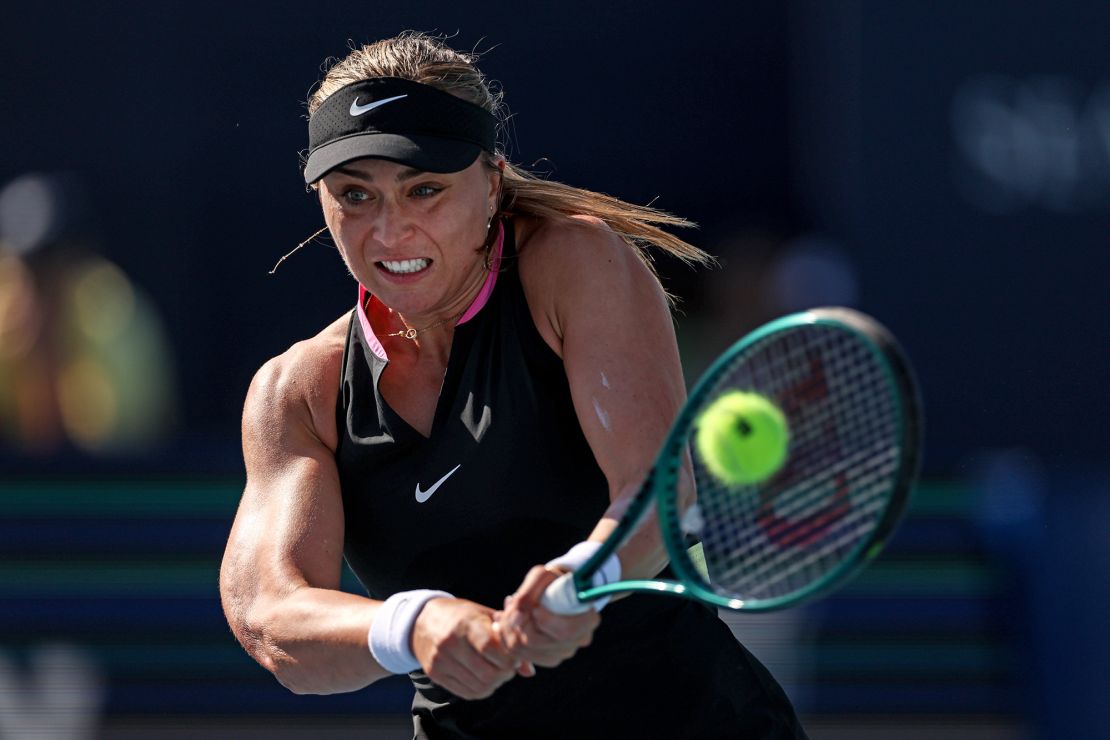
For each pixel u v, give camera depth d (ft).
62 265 75.82
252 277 83.97
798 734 36.04
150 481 67.46
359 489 34.50
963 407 71.72
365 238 32.01
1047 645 65.87
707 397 28.76
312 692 33.27
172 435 81.25
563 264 32.83
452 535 33.73
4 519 67.15
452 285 32.63
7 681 66.74
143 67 82.64
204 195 83.51
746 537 33.19
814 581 28.30
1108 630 65.67
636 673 34.27
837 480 29.99
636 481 31.09
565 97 87.15
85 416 75.36
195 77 83.10
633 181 87.86
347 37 83.82
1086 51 71.10
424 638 30.01
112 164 82.89
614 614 33.71
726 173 88.43
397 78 31.76
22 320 74.54
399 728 66.39
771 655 66.18
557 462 33.01
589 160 87.51
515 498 33.17
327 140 32.17
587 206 34.37
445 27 85.15
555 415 32.94
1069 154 71.31
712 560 32.96
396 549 34.42
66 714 66.54
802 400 30.09
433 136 31.40
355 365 34.37
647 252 37.88
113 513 67.31
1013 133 71.51
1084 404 71.05
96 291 76.33
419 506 33.73
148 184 82.99
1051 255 71.46
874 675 65.98
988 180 71.67
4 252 75.46
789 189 88.53
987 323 71.67
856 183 72.54
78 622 66.90
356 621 31.14
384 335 34.12
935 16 71.41
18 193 76.89
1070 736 65.31
